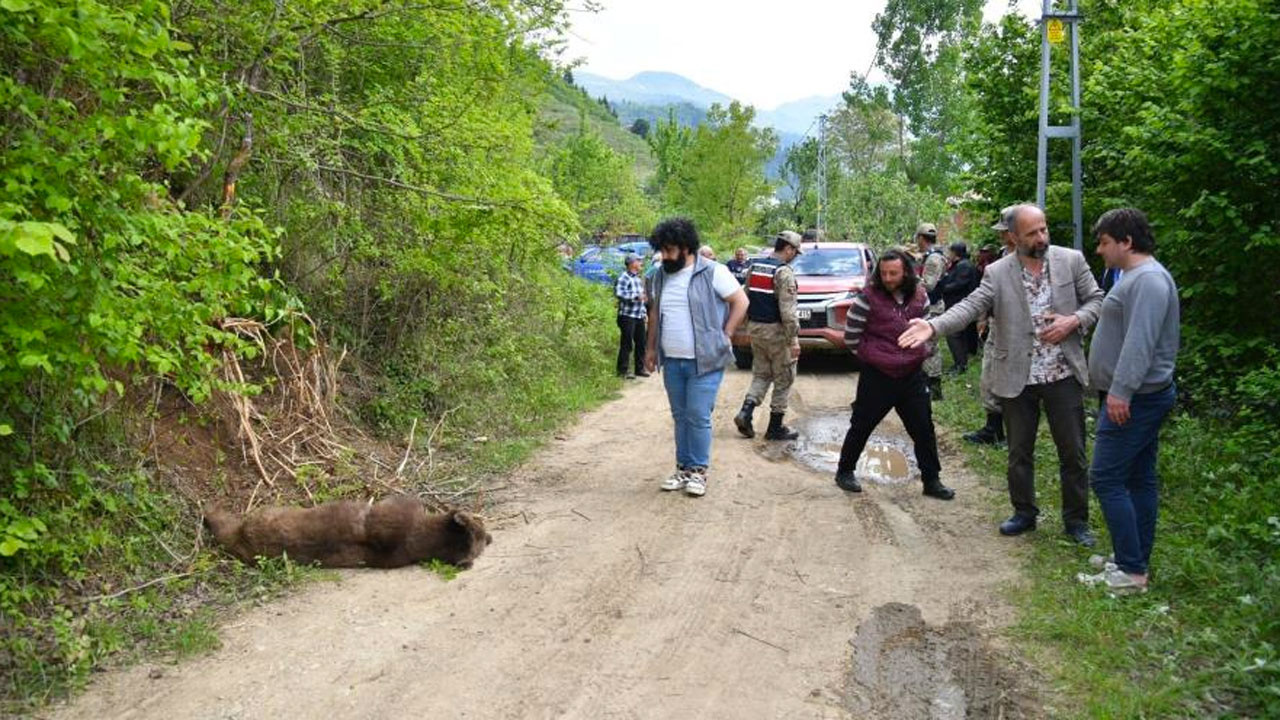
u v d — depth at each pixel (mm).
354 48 7453
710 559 5316
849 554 5387
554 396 9906
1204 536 5098
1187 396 7684
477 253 8641
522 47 7844
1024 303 5441
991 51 11672
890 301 6426
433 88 7852
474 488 6719
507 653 4121
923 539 5645
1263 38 6602
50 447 4648
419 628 4367
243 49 6230
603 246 18656
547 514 6156
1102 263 9789
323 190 7484
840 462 6754
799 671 3967
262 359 6855
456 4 6805
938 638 4270
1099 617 4289
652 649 4172
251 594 4676
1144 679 3762
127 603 4379
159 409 5754
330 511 5121
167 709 3582
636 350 12664
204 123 3969
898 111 38344
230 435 6082
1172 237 7379
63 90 4176
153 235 4031
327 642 4199
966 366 11688
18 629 3980
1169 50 7867
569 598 4746
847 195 29766
